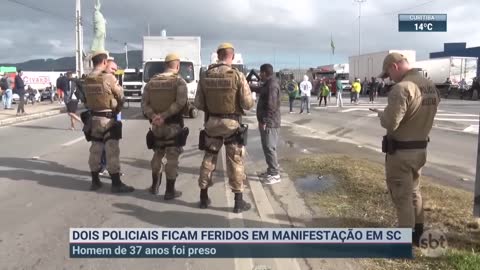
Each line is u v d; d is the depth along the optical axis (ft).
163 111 21.99
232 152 20.57
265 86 25.68
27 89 116.06
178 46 75.72
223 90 19.81
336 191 23.43
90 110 24.08
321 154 35.96
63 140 44.50
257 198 22.80
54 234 18.39
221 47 20.20
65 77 54.39
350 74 191.83
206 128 20.70
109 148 23.89
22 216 20.53
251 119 67.41
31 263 15.80
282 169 29.37
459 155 38.40
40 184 26.04
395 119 15.07
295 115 75.92
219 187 25.40
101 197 23.38
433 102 15.60
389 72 15.98
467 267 14.32
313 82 173.37
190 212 20.92
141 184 26.14
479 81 124.57
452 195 22.97
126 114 77.77
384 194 22.35
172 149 22.62
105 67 24.12
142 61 77.00
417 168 15.90
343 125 60.08
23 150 37.99
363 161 31.37
